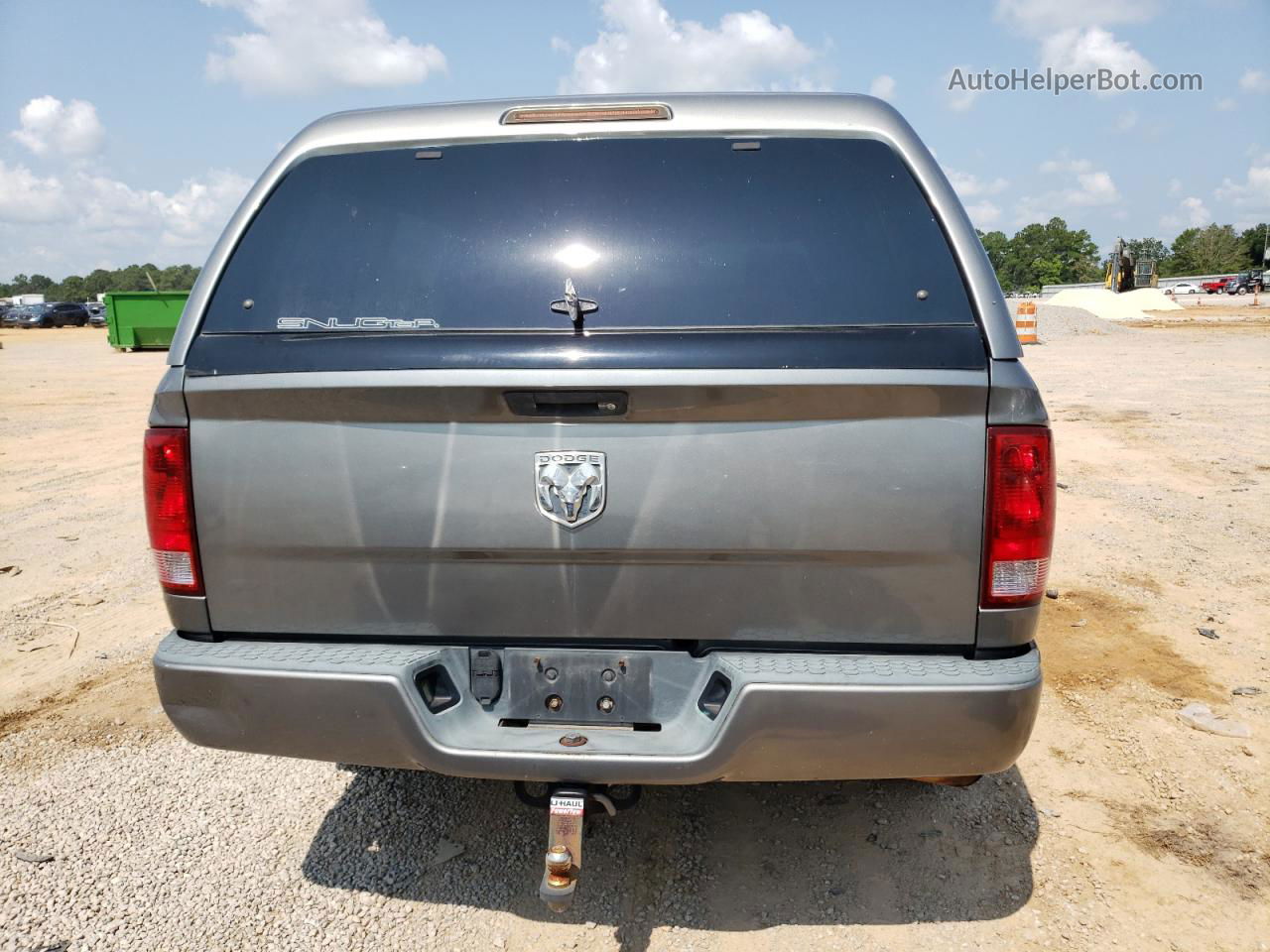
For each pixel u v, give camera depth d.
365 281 2.41
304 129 2.67
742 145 2.49
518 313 2.32
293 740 2.28
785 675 2.12
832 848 2.90
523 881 2.75
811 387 2.07
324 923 2.57
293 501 2.25
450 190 2.50
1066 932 2.52
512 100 2.65
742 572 2.19
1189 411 11.09
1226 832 2.95
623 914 2.60
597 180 2.47
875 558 2.15
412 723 2.20
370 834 2.99
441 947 2.48
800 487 2.13
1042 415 2.13
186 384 2.26
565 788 2.24
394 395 2.14
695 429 2.13
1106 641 4.44
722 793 3.21
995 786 3.24
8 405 13.95
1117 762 3.38
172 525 2.32
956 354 2.11
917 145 2.47
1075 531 6.24
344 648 2.32
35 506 7.52
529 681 2.30
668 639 2.25
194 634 2.39
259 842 2.95
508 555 2.22
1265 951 2.45
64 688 4.09
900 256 2.31
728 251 2.35
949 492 2.12
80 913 2.61
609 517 2.17
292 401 2.20
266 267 2.45
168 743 3.61
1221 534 6.13
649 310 2.29
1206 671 4.10
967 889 2.70
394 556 2.26
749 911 2.61
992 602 2.16
